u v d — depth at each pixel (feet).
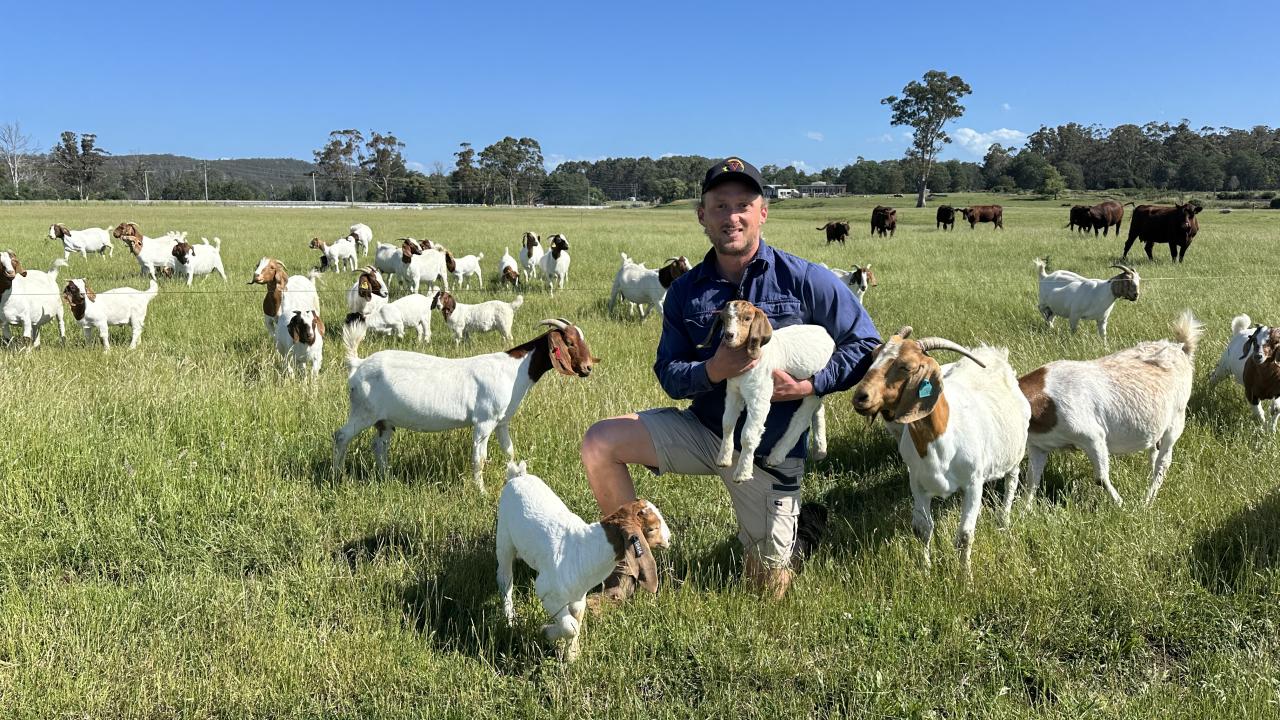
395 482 19.11
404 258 51.62
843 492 19.27
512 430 22.03
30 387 23.45
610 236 103.91
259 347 32.22
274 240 89.66
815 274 14.42
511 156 466.70
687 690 12.14
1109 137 458.50
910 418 13.57
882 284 53.31
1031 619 13.43
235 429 21.38
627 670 12.34
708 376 13.30
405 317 35.40
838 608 13.78
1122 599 13.79
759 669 12.35
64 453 18.71
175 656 12.41
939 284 52.60
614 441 14.85
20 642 12.57
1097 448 17.65
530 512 13.00
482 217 195.11
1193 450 20.48
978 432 14.88
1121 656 12.87
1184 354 19.27
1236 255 69.92
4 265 31.91
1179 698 11.51
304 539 16.28
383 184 454.40
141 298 33.73
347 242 66.28
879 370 13.34
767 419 14.26
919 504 15.80
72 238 70.13
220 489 17.80
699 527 16.96
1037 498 18.72
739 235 13.71
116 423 21.11
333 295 47.06
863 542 16.51
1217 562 14.85
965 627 13.29
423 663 12.43
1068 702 11.30
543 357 19.39
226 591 14.11
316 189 464.65
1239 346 23.89
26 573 14.99
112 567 15.44
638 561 11.60
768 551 14.57
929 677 12.36
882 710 11.38
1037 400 17.80
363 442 21.34
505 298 49.06
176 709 11.59
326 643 12.77
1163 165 415.64
